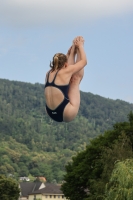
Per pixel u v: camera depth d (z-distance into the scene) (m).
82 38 15.04
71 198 84.38
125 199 36.97
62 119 14.44
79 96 14.52
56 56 14.45
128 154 57.44
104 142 79.56
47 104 14.48
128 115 82.88
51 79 14.37
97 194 55.62
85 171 81.25
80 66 14.50
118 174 37.88
